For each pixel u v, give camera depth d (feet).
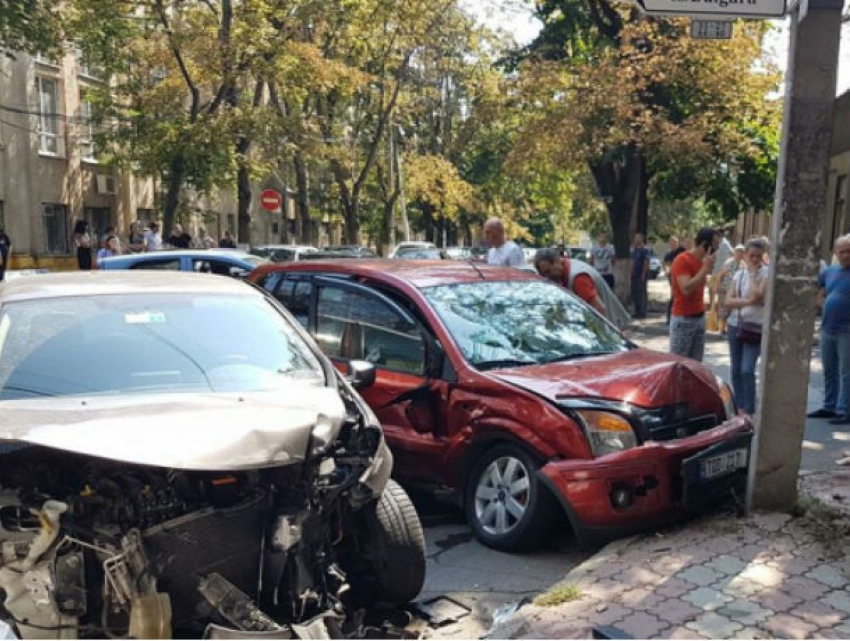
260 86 75.61
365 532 13.61
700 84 59.82
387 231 115.96
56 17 59.41
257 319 14.85
